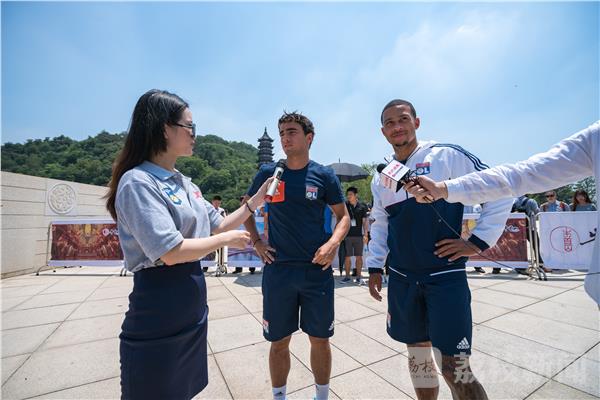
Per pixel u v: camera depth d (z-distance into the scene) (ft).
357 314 11.67
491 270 20.01
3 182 20.07
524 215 17.69
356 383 6.92
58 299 14.23
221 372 7.50
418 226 5.36
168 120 4.16
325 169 6.77
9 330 10.37
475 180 3.77
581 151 3.24
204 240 3.83
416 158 5.84
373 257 6.64
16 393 6.68
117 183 4.12
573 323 9.29
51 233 22.24
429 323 5.14
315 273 6.15
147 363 3.65
